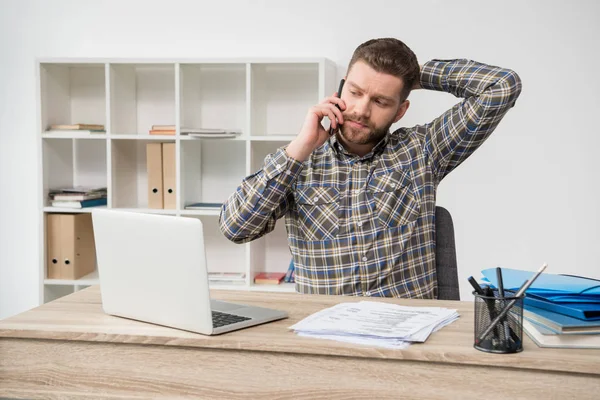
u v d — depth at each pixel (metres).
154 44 3.62
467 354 1.20
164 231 1.37
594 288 1.36
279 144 3.59
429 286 2.01
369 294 1.98
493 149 3.42
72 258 3.46
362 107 1.87
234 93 3.60
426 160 2.08
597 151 3.34
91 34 3.66
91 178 3.72
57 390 1.37
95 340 1.35
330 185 2.04
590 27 3.31
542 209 3.39
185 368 1.32
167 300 1.39
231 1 3.56
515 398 1.20
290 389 1.27
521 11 3.35
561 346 1.26
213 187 3.66
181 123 3.39
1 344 1.40
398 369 1.23
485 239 3.45
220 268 3.66
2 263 3.76
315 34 3.51
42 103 3.43
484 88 2.00
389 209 2.01
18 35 3.70
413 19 3.43
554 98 3.35
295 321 1.47
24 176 3.73
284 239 3.61
